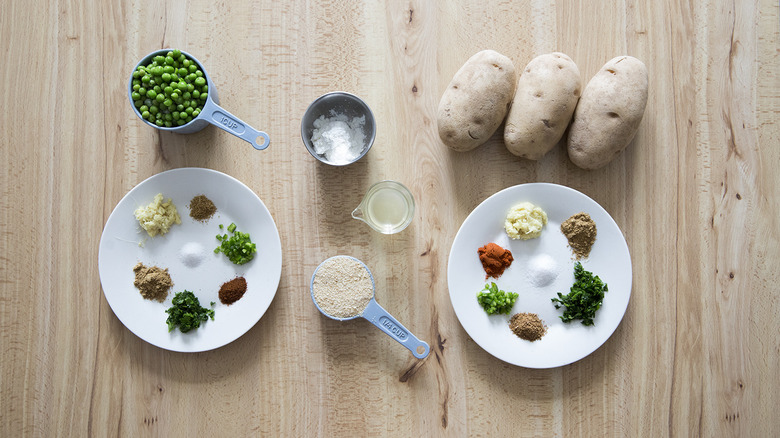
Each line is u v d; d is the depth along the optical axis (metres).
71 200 1.34
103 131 1.34
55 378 1.33
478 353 1.35
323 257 1.35
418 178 1.35
